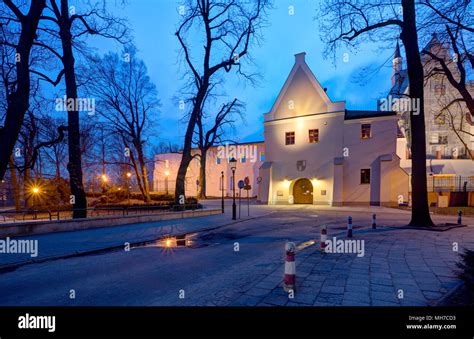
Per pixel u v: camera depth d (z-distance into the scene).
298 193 30.36
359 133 27.12
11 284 5.40
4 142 9.16
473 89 30.19
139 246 9.25
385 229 11.59
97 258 7.57
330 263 6.33
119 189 34.84
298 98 30.25
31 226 10.17
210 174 46.03
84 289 5.05
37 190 24.86
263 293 4.55
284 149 30.62
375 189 26.11
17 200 25.41
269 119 31.80
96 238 10.12
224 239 10.57
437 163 31.78
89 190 43.50
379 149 26.19
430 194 25.69
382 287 4.71
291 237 10.52
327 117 28.28
